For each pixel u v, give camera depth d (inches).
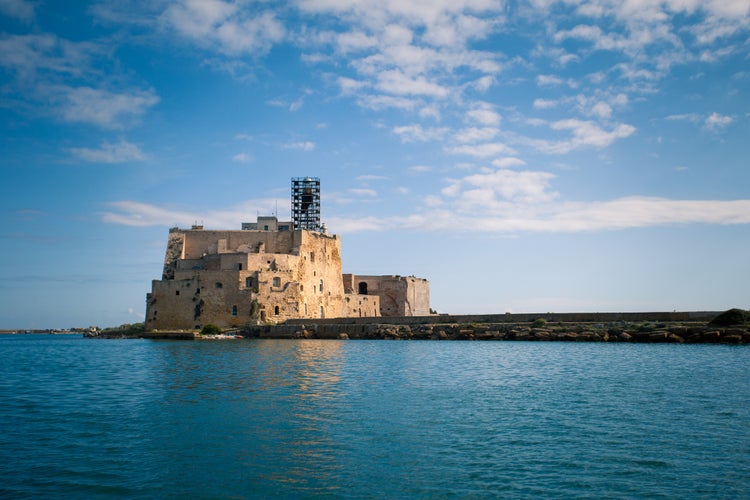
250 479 809.5
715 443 970.7
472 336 3526.1
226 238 4845.0
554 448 944.3
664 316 3206.2
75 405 1318.9
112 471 843.4
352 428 1071.0
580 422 1117.7
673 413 1193.4
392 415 1180.5
